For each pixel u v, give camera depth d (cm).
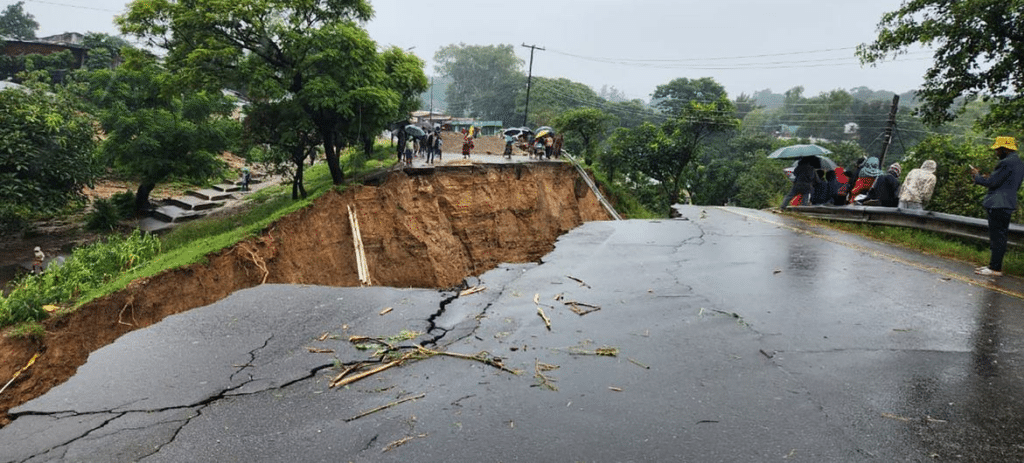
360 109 1847
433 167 2405
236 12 1648
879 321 551
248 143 2119
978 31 1152
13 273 1575
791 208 1512
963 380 418
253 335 517
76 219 2281
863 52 1393
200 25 1714
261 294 638
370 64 1886
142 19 1761
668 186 4297
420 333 516
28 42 4438
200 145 2394
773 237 1045
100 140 2481
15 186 1709
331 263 1905
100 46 4594
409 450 330
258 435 351
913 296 640
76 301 1167
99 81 2369
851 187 1777
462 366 445
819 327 533
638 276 726
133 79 2377
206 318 562
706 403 383
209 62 1772
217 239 1638
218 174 3231
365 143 2680
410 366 447
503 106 10431
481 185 2580
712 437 340
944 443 334
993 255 746
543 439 339
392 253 2130
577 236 1040
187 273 1362
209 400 399
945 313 577
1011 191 725
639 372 432
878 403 382
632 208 3872
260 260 1589
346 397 398
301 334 518
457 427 354
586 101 8725
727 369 438
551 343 490
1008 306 603
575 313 571
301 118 1980
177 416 378
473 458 320
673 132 4169
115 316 1173
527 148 3909
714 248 927
